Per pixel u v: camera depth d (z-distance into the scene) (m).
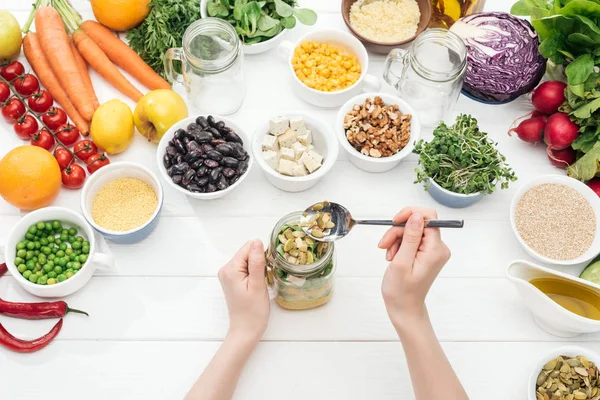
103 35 1.63
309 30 1.76
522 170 1.58
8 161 1.38
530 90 1.62
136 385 1.31
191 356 1.34
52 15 1.60
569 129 1.47
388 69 1.60
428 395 1.16
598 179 1.50
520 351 1.38
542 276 1.32
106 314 1.37
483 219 1.51
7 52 1.59
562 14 1.42
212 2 1.64
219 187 1.41
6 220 1.46
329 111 1.65
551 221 1.45
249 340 1.23
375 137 1.49
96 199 1.44
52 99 1.60
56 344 1.34
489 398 1.33
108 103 1.50
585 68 1.42
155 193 1.46
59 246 1.40
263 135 1.49
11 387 1.30
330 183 1.55
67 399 1.29
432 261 1.17
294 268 1.21
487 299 1.42
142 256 1.44
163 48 1.60
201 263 1.44
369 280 1.43
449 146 1.43
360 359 1.35
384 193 1.54
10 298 1.37
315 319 1.39
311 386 1.33
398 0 1.72
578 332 1.35
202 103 1.60
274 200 1.52
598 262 1.38
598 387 1.23
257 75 1.69
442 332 1.39
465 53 1.49
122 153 1.57
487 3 1.81
